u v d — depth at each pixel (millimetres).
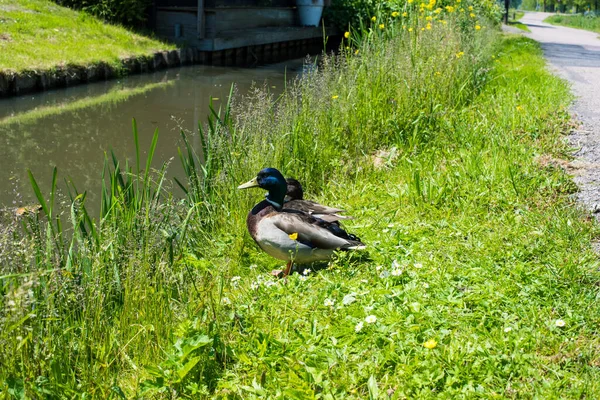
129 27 18828
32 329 3596
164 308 4219
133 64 16094
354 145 7719
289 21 25000
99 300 4055
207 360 3680
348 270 4734
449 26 10891
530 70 13641
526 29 37156
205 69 17891
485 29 17734
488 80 11508
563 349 3623
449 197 6098
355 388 3402
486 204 5969
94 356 3859
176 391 3488
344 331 3869
